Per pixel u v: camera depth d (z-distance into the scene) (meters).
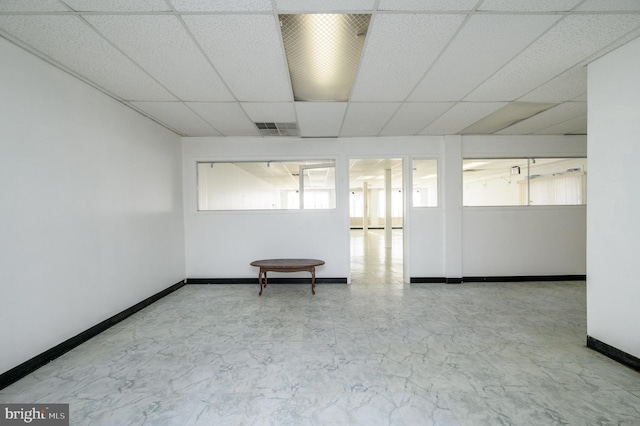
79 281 2.51
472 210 4.61
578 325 2.88
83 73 2.40
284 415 1.61
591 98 2.29
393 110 3.37
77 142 2.51
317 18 1.77
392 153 4.61
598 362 2.15
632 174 2.04
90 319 2.62
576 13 1.69
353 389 1.84
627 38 1.97
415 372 2.04
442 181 4.61
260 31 1.85
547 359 2.21
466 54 2.16
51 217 2.24
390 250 8.68
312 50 2.15
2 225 1.89
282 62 2.25
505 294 3.96
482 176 4.99
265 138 4.60
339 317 3.13
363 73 2.45
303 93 2.91
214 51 2.08
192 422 1.56
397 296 3.91
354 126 4.00
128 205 3.19
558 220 4.63
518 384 1.89
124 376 2.00
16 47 1.98
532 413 1.62
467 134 4.51
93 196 2.68
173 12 1.65
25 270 2.03
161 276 3.88
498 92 2.87
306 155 4.62
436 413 1.62
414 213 4.61
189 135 4.46
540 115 3.59
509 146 4.61
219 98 2.96
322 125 3.94
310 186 10.88
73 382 1.93
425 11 1.67
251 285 4.54
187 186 4.57
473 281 4.63
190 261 4.62
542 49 2.10
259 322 3.00
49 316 2.21
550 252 4.63
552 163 4.71
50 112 2.25
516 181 4.85
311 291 4.18
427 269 4.62
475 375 2.00
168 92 2.81
